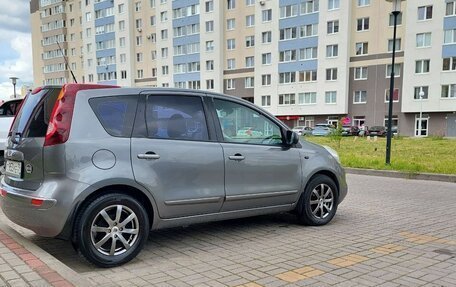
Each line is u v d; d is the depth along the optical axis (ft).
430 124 149.18
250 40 190.19
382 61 157.58
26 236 17.69
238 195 16.96
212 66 199.41
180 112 16.03
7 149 15.51
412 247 16.40
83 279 11.62
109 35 236.02
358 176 40.09
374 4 157.89
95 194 13.80
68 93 13.99
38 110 14.60
